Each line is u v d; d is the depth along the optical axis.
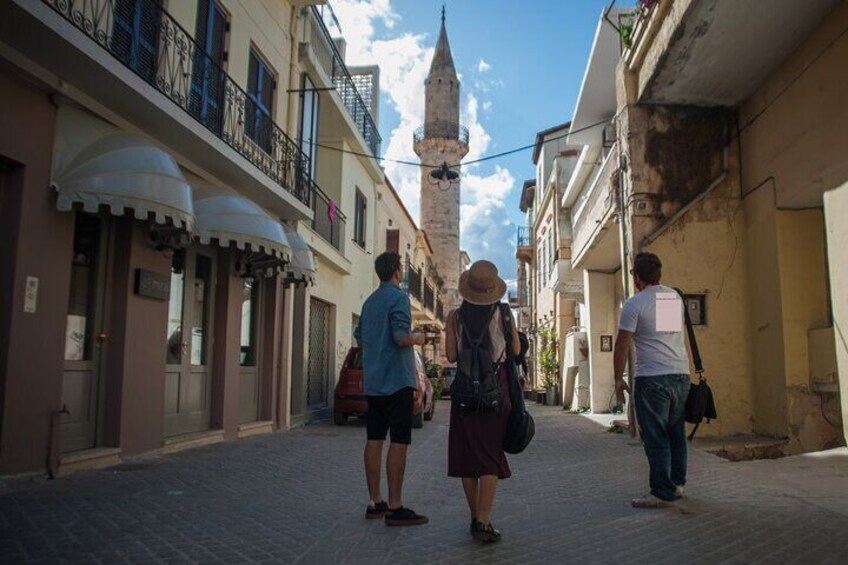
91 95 7.02
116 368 7.64
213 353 10.35
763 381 9.46
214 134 8.94
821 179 8.00
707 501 5.26
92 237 7.54
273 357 12.32
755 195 9.73
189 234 7.53
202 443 9.50
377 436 4.91
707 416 5.28
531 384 38.06
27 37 5.86
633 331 5.18
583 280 20.94
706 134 10.34
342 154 17.39
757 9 7.79
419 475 7.17
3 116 5.95
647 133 10.33
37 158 6.32
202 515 4.97
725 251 10.10
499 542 4.22
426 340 4.92
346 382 13.54
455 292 39.94
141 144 7.11
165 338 8.53
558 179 23.97
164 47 8.32
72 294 7.24
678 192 10.21
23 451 6.09
